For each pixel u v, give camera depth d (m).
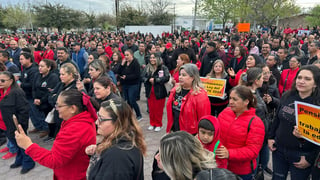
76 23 38.88
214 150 2.19
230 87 4.36
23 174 3.79
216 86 4.18
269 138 2.85
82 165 2.21
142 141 1.83
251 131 2.34
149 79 5.11
